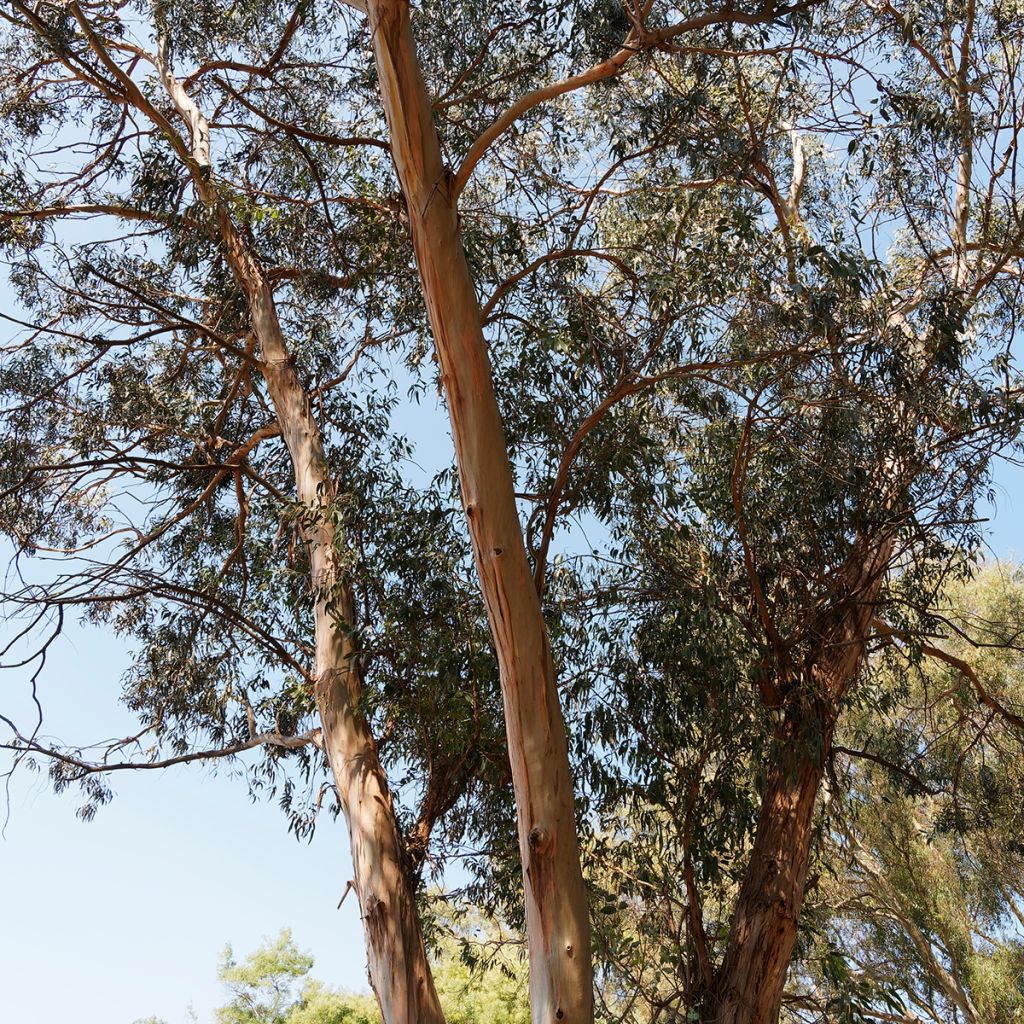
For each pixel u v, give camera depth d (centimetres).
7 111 1054
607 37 765
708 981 671
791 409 707
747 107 748
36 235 995
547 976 477
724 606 722
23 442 1041
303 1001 2098
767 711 715
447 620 739
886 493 713
